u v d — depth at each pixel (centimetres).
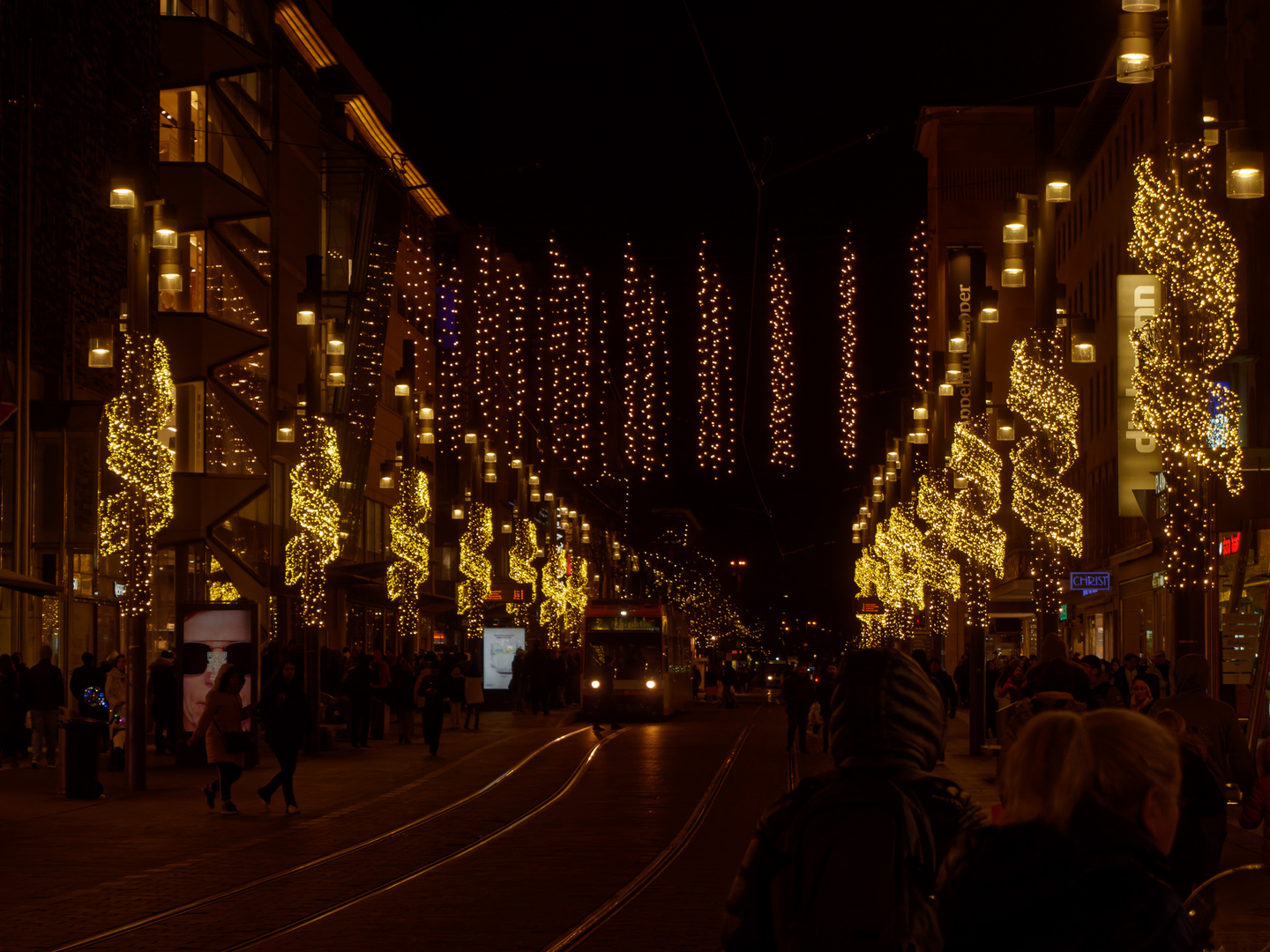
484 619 5806
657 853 1691
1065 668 1057
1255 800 959
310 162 4828
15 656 2825
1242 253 3306
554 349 6494
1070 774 341
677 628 5756
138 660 2386
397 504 5653
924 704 409
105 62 3462
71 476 3200
